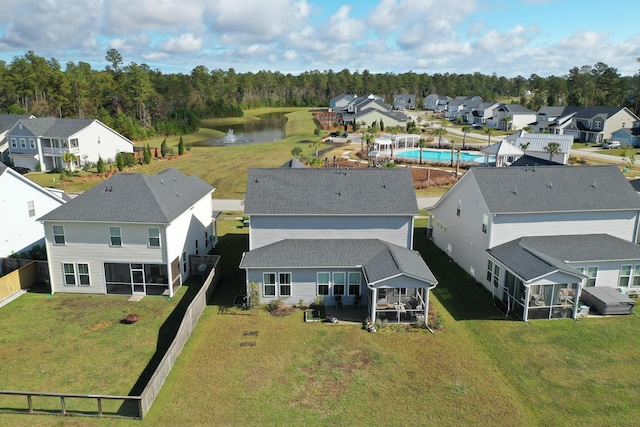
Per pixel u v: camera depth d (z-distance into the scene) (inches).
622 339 936.9
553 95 6338.6
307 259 1078.4
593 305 1066.7
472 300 1124.5
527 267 1021.8
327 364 855.7
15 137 2726.4
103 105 4795.8
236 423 699.4
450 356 881.5
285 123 5797.2
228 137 4456.2
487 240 1170.6
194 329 981.2
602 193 1197.7
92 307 1093.1
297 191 1184.8
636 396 761.0
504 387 786.2
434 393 771.4
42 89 4650.6
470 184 1251.2
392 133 4158.5
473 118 5251.0
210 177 2534.5
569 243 1145.4
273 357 877.8
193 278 1274.6
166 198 1209.4
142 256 1136.8
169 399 753.6
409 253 1124.5
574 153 3287.4
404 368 842.8
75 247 1143.0
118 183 1211.2
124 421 703.1
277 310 1064.8
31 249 1423.5
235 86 7475.4
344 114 5649.6
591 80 6235.2
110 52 6048.2
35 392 722.8
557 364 853.2
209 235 1470.2
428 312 1060.5
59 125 2780.5
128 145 3139.8
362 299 1093.8
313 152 3221.0
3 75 4643.2
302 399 756.0
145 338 955.3
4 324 1005.2
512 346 914.7
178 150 3262.8
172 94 5595.5
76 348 913.5
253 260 1077.8
